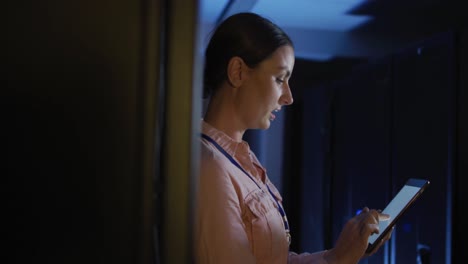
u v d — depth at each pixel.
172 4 0.61
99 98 0.59
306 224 4.22
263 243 1.17
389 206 1.46
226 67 1.23
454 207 2.06
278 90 1.24
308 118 4.23
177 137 0.61
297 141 4.68
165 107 0.61
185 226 0.62
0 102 0.58
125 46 0.60
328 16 4.27
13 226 0.58
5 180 0.57
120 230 0.60
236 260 1.06
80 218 0.59
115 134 0.60
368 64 3.02
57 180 0.58
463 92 2.07
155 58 0.60
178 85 0.61
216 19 3.94
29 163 0.58
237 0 3.33
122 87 0.60
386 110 2.74
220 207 1.08
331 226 3.65
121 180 0.60
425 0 3.80
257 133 4.71
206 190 1.09
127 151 0.60
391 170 2.66
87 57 0.59
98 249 0.59
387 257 2.61
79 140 0.59
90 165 0.59
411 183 1.47
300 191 4.54
